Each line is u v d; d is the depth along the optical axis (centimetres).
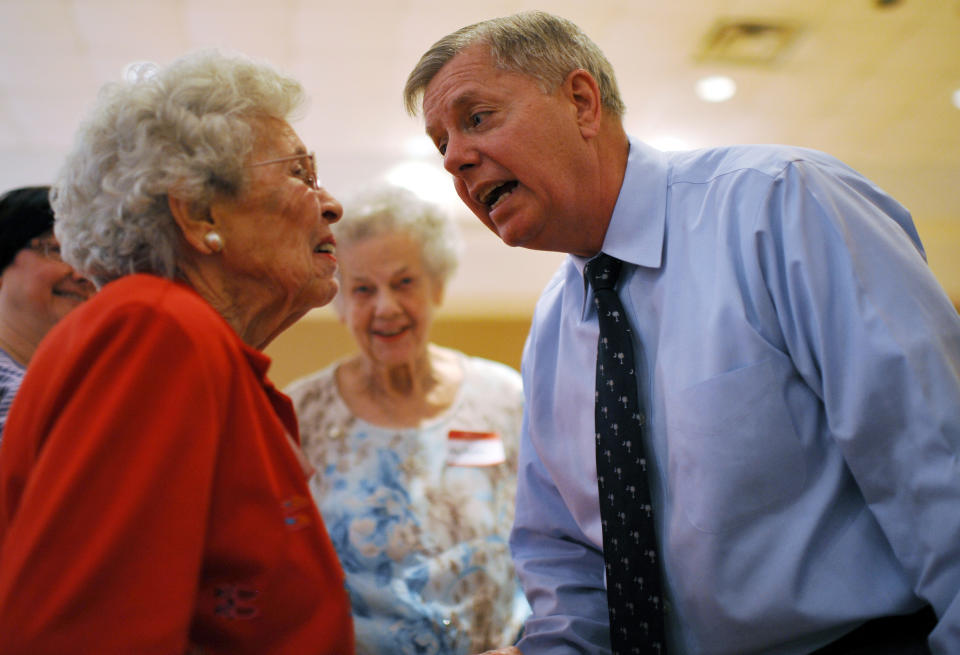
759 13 475
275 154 124
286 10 446
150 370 93
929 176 755
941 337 108
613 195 142
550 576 152
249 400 103
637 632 125
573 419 148
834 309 114
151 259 111
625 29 486
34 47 468
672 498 128
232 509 97
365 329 215
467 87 136
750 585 119
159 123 113
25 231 174
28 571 83
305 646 99
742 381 121
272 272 121
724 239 127
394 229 216
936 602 104
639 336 138
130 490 87
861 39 510
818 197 118
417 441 210
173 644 84
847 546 117
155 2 432
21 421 99
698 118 621
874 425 108
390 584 187
